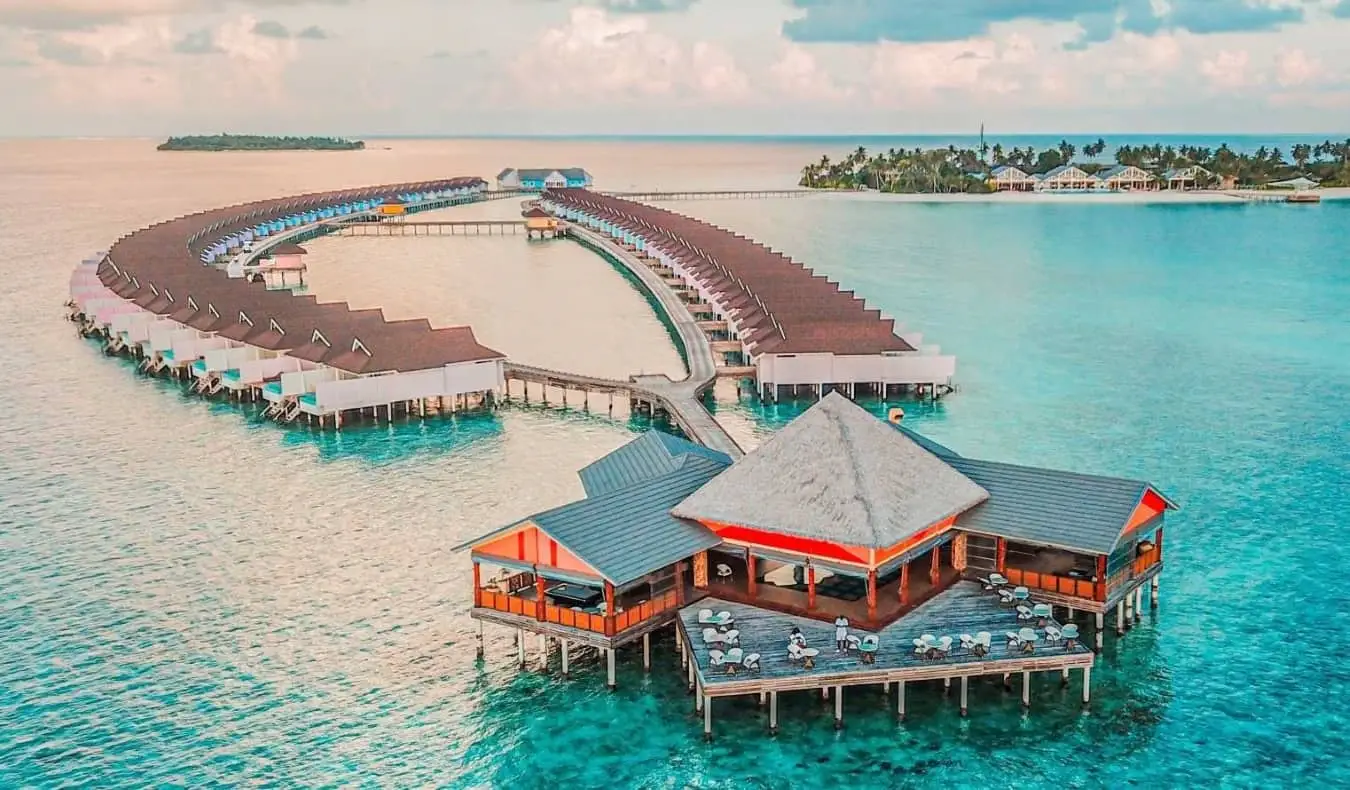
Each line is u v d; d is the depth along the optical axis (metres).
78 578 43.16
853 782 29.75
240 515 49.84
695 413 61.09
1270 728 31.89
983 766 30.30
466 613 39.81
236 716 33.44
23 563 44.62
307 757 31.42
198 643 37.84
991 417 63.69
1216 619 38.25
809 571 34.81
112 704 34.09
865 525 33.44
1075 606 35.50
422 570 43.56
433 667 36.09
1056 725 32.03
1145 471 53.62
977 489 36.94
